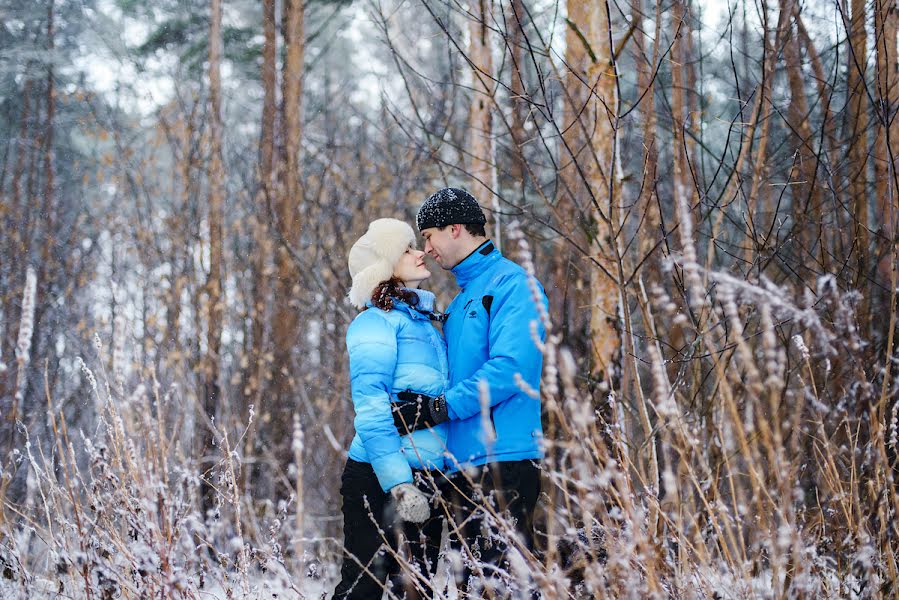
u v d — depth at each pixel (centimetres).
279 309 791
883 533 230
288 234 808
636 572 218
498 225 516
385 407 267
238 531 248
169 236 861
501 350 265
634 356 306
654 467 273
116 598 259
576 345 512
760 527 210
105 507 249
